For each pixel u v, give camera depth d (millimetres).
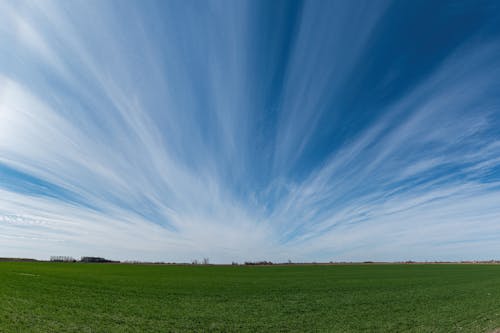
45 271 51844
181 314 20547
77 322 17438
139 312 20703
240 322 18766
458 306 23703
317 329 17312
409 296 29438
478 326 17141
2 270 50031
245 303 25266
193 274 56625
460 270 69688
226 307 23344
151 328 16969
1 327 15781
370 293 31734
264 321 19078
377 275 56156
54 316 18469
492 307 23062
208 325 17953
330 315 20828
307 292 32344
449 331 16328
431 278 49406
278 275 56625
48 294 26328
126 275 49719
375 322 18781
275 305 24484
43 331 15461
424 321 18797
